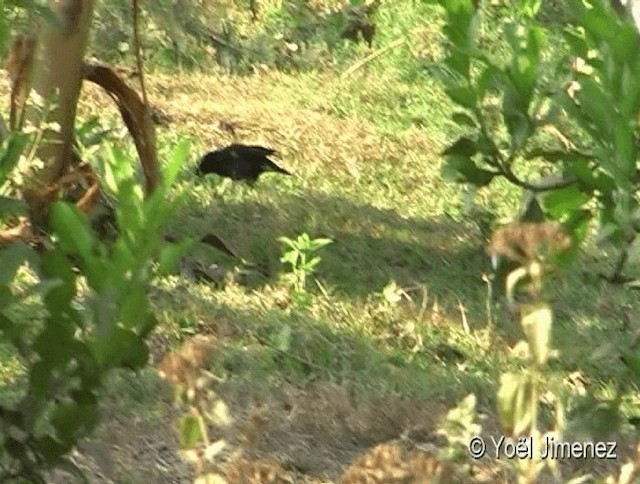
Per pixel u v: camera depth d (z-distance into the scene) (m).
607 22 6.66
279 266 12.84
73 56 11.71
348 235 14.12
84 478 6.39
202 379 5.36
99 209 11.80
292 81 20.00
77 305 9.32
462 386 10.46
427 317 12.00
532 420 5.09
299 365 10.60
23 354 6.16
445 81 17.36
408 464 5.69
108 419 9.02
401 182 16.12
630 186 6.77
